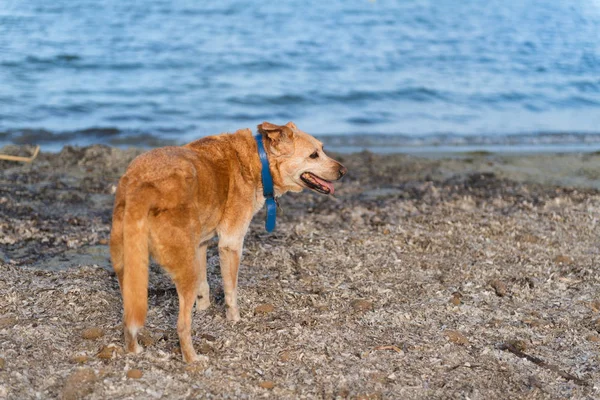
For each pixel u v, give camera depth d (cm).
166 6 3017
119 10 2880
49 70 1975
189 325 526
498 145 1499
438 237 846
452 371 544
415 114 1728
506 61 2375
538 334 615
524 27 3019
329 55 2327
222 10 3003
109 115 1596
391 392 509
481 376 539
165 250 496
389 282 716
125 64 2086
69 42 2295
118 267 511
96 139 1424
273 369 532
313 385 512
